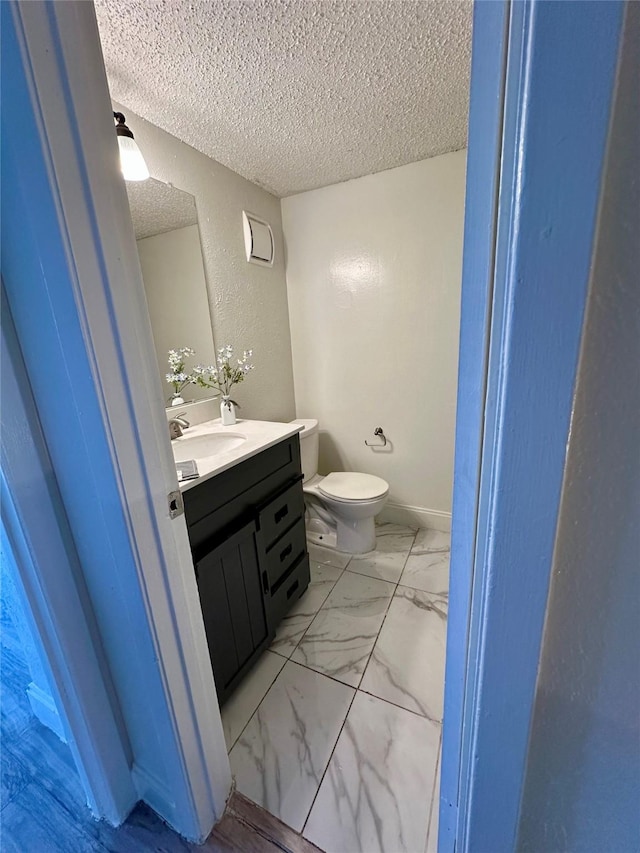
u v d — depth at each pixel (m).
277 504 1.46
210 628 1.12
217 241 1.77
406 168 1.92
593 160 0.27
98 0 0.90
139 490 0.68
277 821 0.92
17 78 0.47
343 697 1.24
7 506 0.70
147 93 1.26
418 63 1.17
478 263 0.36
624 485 0.33
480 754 0.47
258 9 0.95
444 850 0.63
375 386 2.30
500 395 0.35
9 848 0.90
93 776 0.90
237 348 1.94
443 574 1.89
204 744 0.87
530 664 0.40
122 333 0.62
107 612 0.79
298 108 1.38
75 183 0.53
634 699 0.38
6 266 0.59
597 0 0.24
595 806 0.43
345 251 2.16
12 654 1.35
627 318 0.29
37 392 0.66
